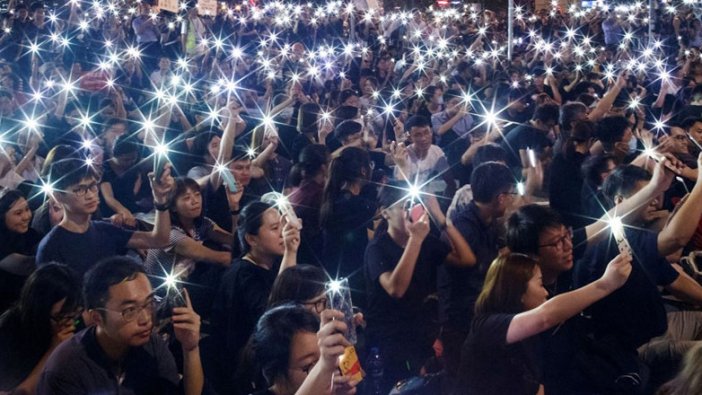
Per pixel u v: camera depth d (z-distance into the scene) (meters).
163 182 6.73
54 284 4.86
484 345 4.87
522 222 5.75
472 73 19.42
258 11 24.78
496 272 5.07
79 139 10.28
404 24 26.91
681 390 3.63
